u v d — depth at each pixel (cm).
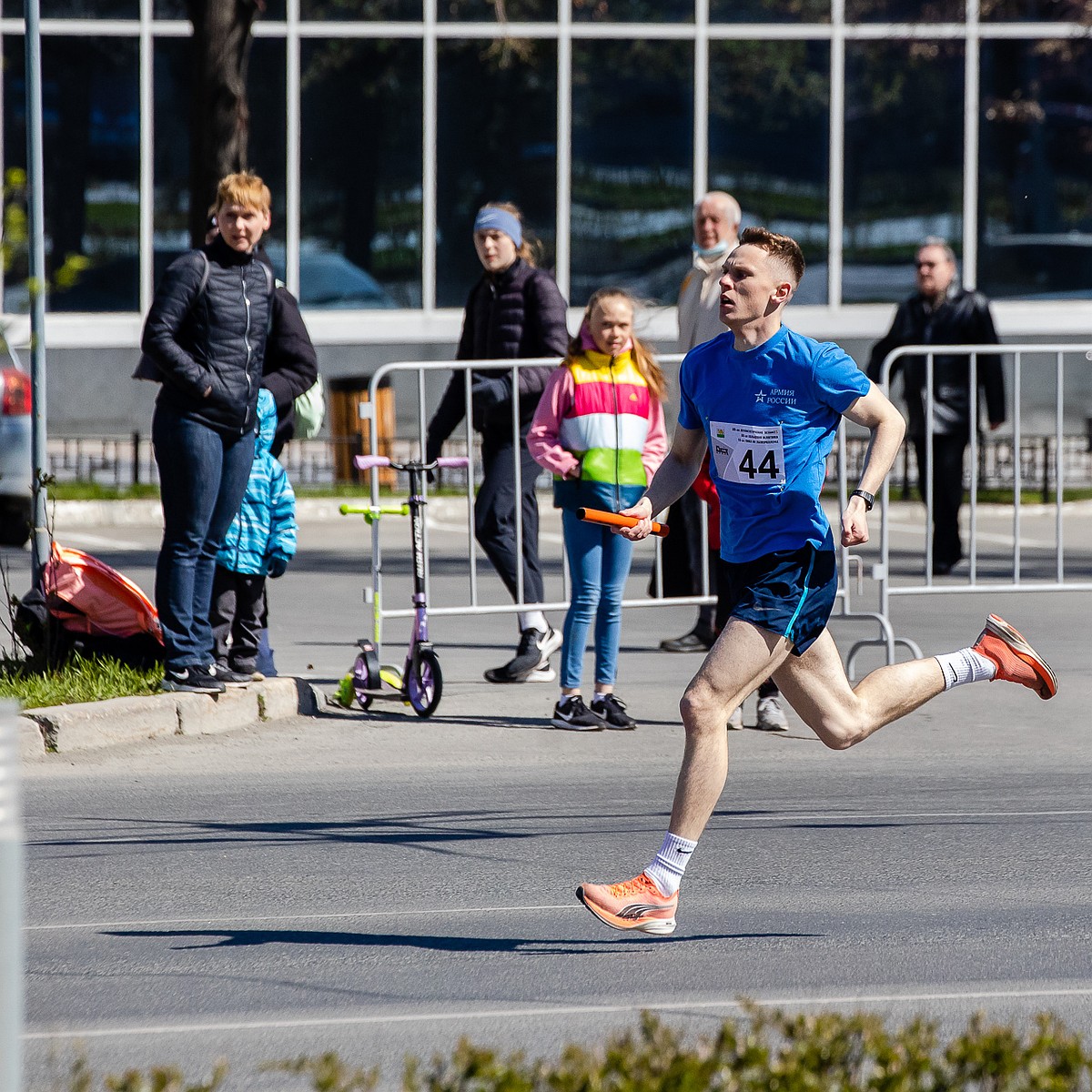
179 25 8562
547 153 8756
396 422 8744
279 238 8675
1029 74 8825
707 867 2064
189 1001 1582
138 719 2742
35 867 2053
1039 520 6462
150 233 8631
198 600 2808
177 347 2620
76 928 1817
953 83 8825
